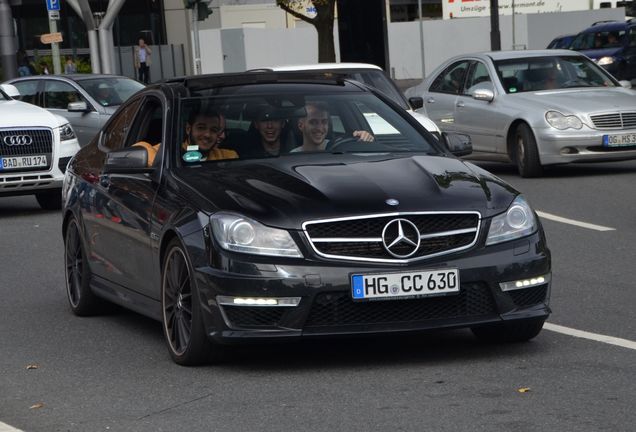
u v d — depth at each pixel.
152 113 11.44
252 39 76.25
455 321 9.23
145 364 9.96
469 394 8.40
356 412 8.07
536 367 9.16
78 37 71.00
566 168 24.84
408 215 9.17
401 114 11.20
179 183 10.05
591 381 8.63
